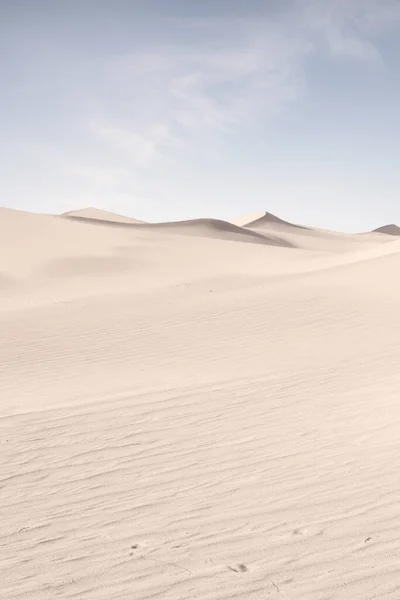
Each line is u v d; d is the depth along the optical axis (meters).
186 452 7.23
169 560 4.53
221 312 17.91
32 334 16.75
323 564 4.31
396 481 5.79
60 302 22.06
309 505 5.41
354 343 13.53
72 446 7.74
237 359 13.00
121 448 7.54
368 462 6.38
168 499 5.81
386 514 5.09
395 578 4.04
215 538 4.87
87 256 40.56
